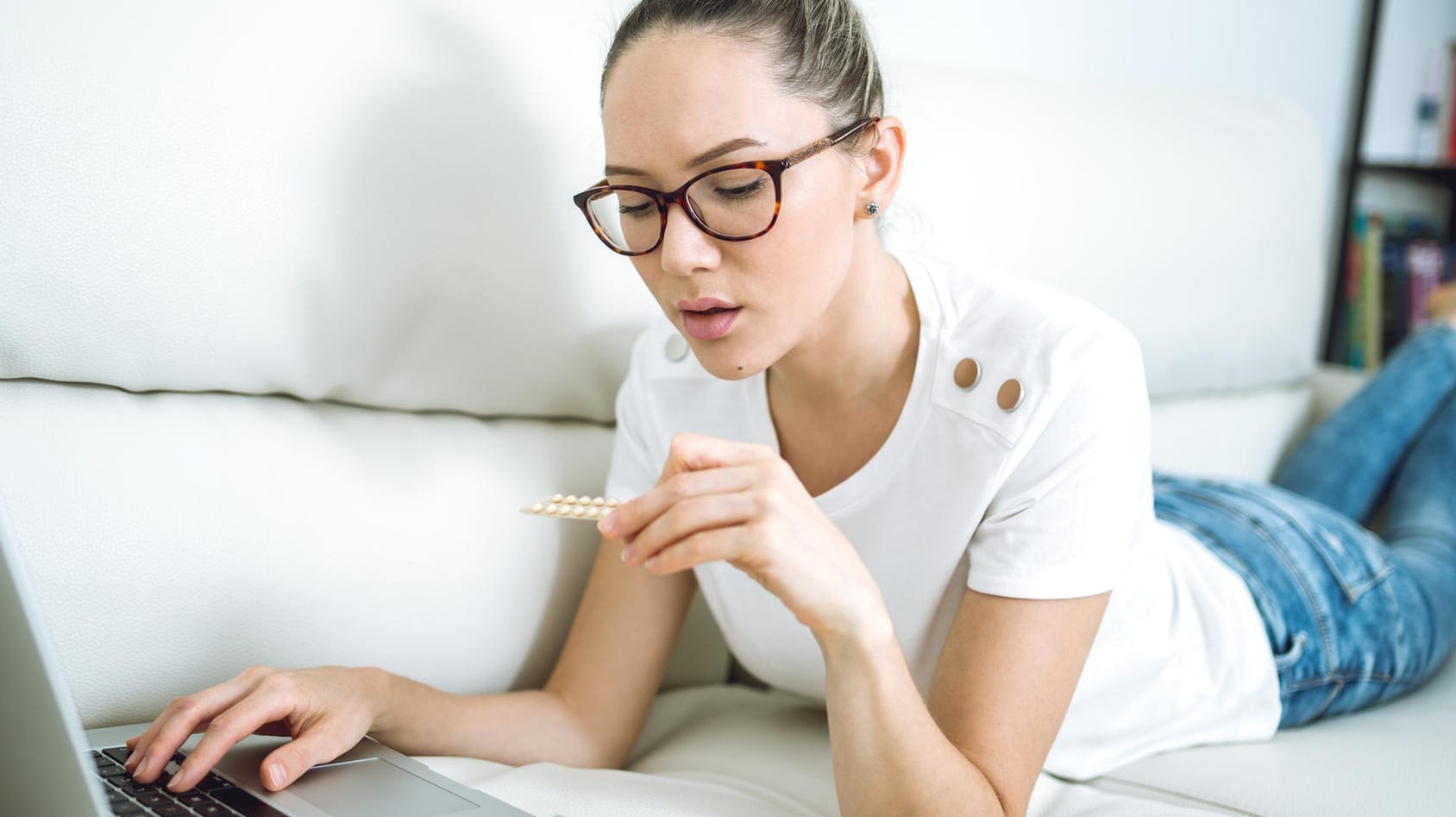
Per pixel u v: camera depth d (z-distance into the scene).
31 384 0.89
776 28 0.79
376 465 1.04
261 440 0.98
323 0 0.98
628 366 1.22
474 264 1.07
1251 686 1.16
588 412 1.22
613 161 0.81
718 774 1.02
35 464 0.86
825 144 0.81
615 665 1.07
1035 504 0.89
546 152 1.11
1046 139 1.62
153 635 0.89
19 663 0.56
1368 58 2.63
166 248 0.90
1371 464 1.88
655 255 0.82
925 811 0.76
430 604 1.04
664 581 1.09
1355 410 1.93
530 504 1.13
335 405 1.06
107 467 0.89
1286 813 0.98
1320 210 2.07
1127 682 1.08
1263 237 1.92
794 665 1.06
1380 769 1.08
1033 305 0.94
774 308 0.81
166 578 0.89
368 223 1.00
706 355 0.83
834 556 0.69
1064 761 1.07
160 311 0.91
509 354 1.12
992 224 1.53
